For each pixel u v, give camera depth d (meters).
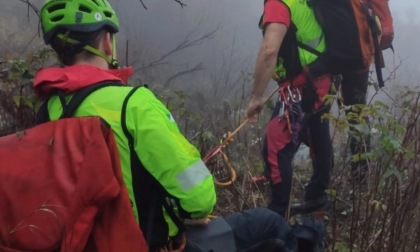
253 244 2.34
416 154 3.34
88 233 1.81
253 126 4.86
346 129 3.46
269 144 3.67
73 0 2.07
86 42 2.07
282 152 3.64
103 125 1.91
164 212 2.07
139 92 2.00
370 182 3.54
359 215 3.23
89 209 1.82
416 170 3.25
